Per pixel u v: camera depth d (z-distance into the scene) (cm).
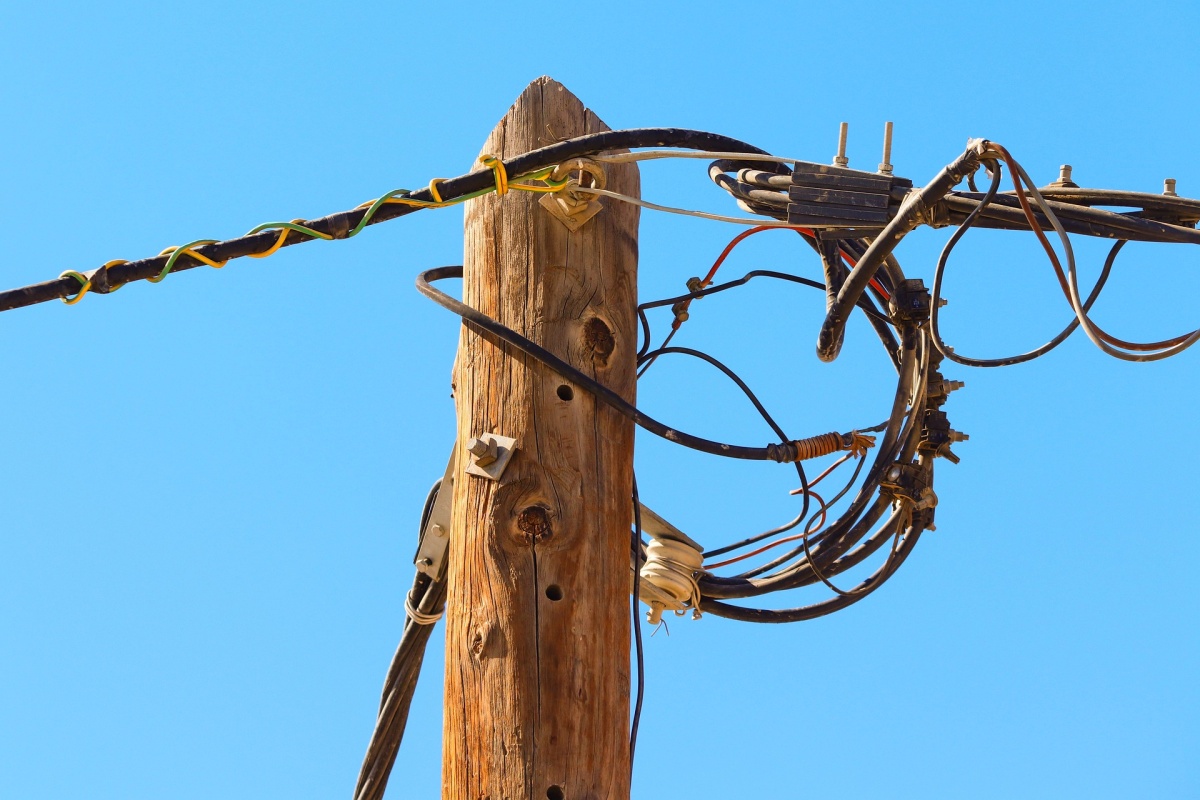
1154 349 498
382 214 514
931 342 609
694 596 645
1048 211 498
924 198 513
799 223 543
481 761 496
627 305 558
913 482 613
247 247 502
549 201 551
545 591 512
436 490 629
